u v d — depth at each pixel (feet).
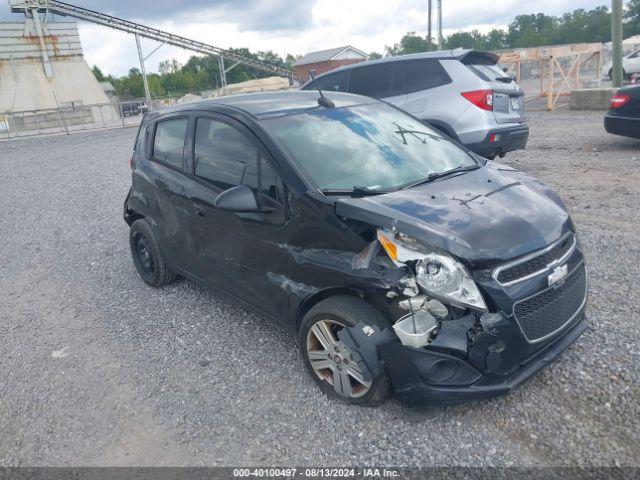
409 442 10.22
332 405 11.44
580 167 29.09
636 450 9.48
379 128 14.73
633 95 31.58
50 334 16.16
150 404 12.28
